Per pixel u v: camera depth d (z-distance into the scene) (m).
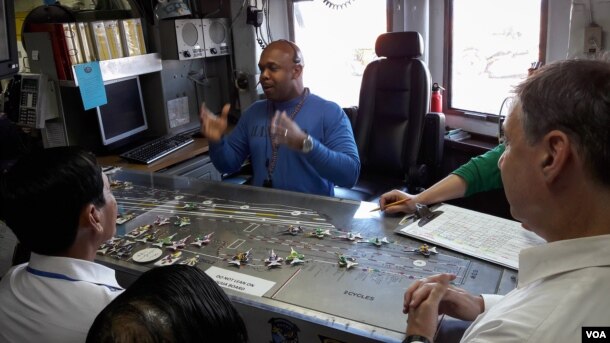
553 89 0.58
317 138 2.07
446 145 3.04
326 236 1.38
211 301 0.60
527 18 2.73
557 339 0.54
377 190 2.70
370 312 1.00
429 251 1.24
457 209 1.48
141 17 3.06
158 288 0.58
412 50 2.79
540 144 0.60
